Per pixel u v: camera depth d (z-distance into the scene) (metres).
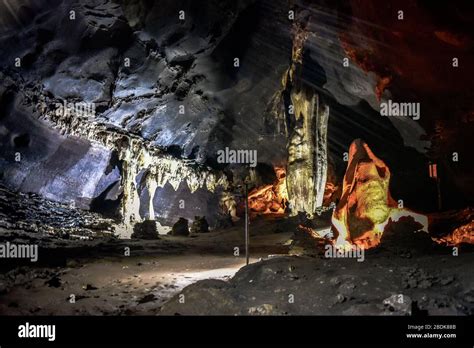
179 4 27.14
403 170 26.23
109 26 29.11
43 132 28.98
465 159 20.75
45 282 9.31
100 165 29.97
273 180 33.12
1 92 28.48
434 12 17.66
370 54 20.86
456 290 7.25
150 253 16.86
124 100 30.86
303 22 21.17
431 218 18.31
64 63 29.75
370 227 14.13
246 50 28.48
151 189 26.67
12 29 29.25
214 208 33.50
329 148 28.11
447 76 19.83
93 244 19.30
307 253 14.00
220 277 10.73
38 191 28.41
